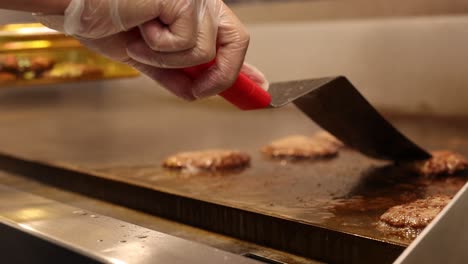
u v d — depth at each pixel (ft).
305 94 2.66
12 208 2.70
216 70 2.40
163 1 2.30
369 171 3.23
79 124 4.99
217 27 2.38
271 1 5.45
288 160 3.52
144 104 5.79
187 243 2.36
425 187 2.96
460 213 2.24
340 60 4.90
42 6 2.30
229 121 4.81
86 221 2.55
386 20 4.66
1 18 2.76
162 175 3.31
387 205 2.75
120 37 2.42
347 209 2.71
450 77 4.45
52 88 6.34
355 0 5.03
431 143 3.89
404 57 4.62
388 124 2.91
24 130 4.80
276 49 5.22
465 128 4.21
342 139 3.06
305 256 2.54
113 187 3.10
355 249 2.45
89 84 6.35
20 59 3.38
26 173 3.60
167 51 2.35
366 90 4.81
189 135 4.37
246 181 3.15
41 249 2.46
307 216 2.64
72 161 3.69
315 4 5.23
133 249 2.33
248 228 2.67
